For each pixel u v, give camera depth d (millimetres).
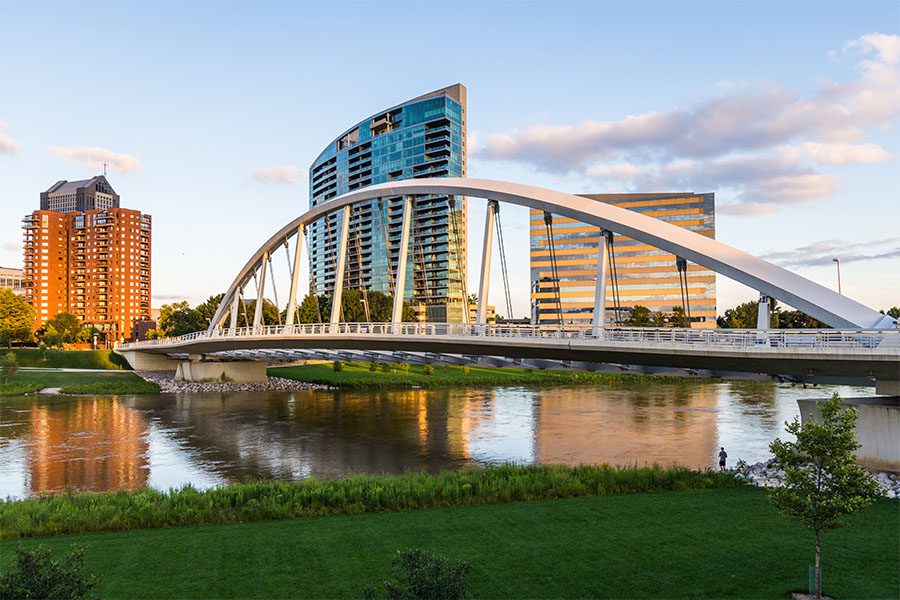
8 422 57562
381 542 20453
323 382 93375
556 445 45781
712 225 116938
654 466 31297
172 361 112312
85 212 190875
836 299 29125
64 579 11867
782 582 17031
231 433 52000
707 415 60656
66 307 190500
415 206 143750
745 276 31625
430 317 116375
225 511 23906
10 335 122500
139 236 194250
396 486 27141
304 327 57125
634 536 21016
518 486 27156
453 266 139375
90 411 65062
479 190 44062
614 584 16938
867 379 31859
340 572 17844
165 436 50500
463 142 151875
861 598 15969
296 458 41781
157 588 16797
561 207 38781
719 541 20484
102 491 32531
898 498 25844
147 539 20875
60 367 114625
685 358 31906
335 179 174000
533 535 21141
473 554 19281
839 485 15531
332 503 25297
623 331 36250
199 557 19078
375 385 92438
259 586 16891
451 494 26203
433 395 81438
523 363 42938
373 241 154250
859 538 20812
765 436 48406
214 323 88000
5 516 22812
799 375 33719
